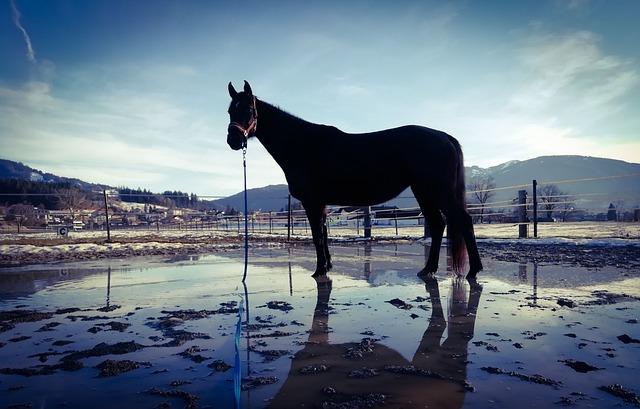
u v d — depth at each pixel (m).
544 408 1.47
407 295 3.72
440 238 5.09
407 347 2.20
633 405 1.49
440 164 4.68
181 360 2.06
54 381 1.82
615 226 20.27
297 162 5.16
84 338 2.52
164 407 1.52
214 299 3.71
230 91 5.48
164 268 6.14
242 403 1.53
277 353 2.12
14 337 2.56
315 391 1.64
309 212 5.15
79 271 5.91
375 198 5.04
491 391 1.62
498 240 9.89
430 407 1.48
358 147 4.87
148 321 2.94
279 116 5.31
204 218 39.28
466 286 4.13
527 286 4.06
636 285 4.03
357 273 5.28
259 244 11.48
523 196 11.18
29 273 5.76
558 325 2.61
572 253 7.11
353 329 2.58
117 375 1.87
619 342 2.26
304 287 4.26
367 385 1.69
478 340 2.31
